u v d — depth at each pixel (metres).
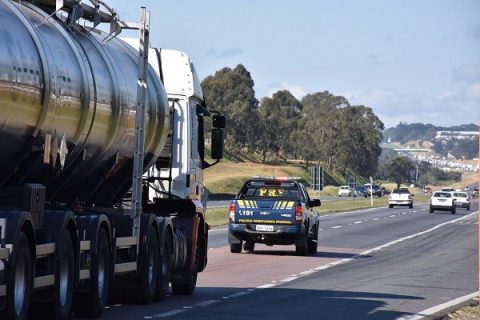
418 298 26.17
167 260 24.28
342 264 38.53
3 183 17.23
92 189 21.86
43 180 18.56
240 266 36.31
